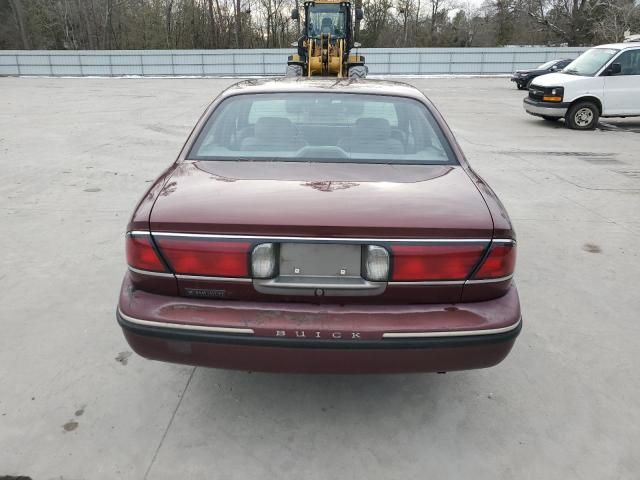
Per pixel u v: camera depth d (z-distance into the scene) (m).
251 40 53.53
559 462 2.38
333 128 3.09
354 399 2.79
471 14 59.66
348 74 18.81
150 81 30.83
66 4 54.03
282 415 2.65
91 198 6.39
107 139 10.70
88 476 2.26
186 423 2.58
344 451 2.42
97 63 35.38
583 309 3.78
